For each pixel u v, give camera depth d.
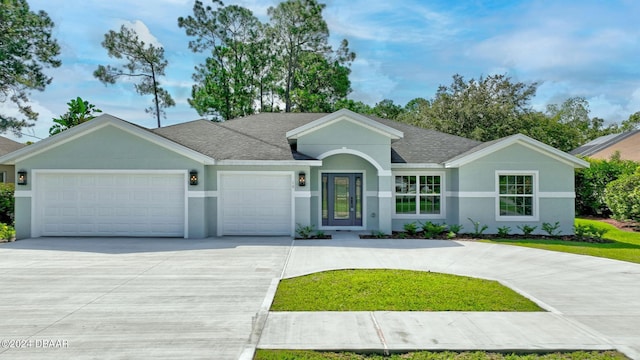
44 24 31.47
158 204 14.97
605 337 5.64
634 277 9.28
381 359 5.01
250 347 5.28
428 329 5.90
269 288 8.13
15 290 7.96
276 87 42.75
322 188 17.52
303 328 5.95
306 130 16.12
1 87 30.81
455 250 12.78
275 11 41.53
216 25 41.00
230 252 12.16
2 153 26.23
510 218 16.55
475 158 16.47
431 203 17.58
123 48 40.09
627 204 19.06
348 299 7.38
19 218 14.71
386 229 16.28
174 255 11.64
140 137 14.78
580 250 12.92
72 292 7.83
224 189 15.47
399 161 17.17
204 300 7.35
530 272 9.76
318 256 11.63
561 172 16.47
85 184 14.92
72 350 5.18
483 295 7.64
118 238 14.67
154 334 5.74
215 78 40.81
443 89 38.19
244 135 18.05
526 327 6.00
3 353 5.08
